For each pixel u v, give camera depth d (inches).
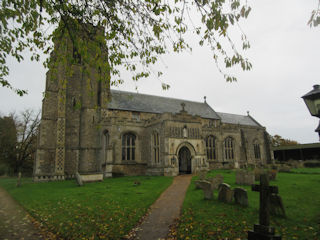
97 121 1370.6
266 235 259.6
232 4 234.5
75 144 1328.7
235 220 359.9
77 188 825.5
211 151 1662.2
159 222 384.8
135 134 1385.3
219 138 1699.1
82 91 1403.8
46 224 396.5
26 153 1916.8
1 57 352.5
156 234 327.6
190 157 1382.9
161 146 1259.8
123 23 334.3
